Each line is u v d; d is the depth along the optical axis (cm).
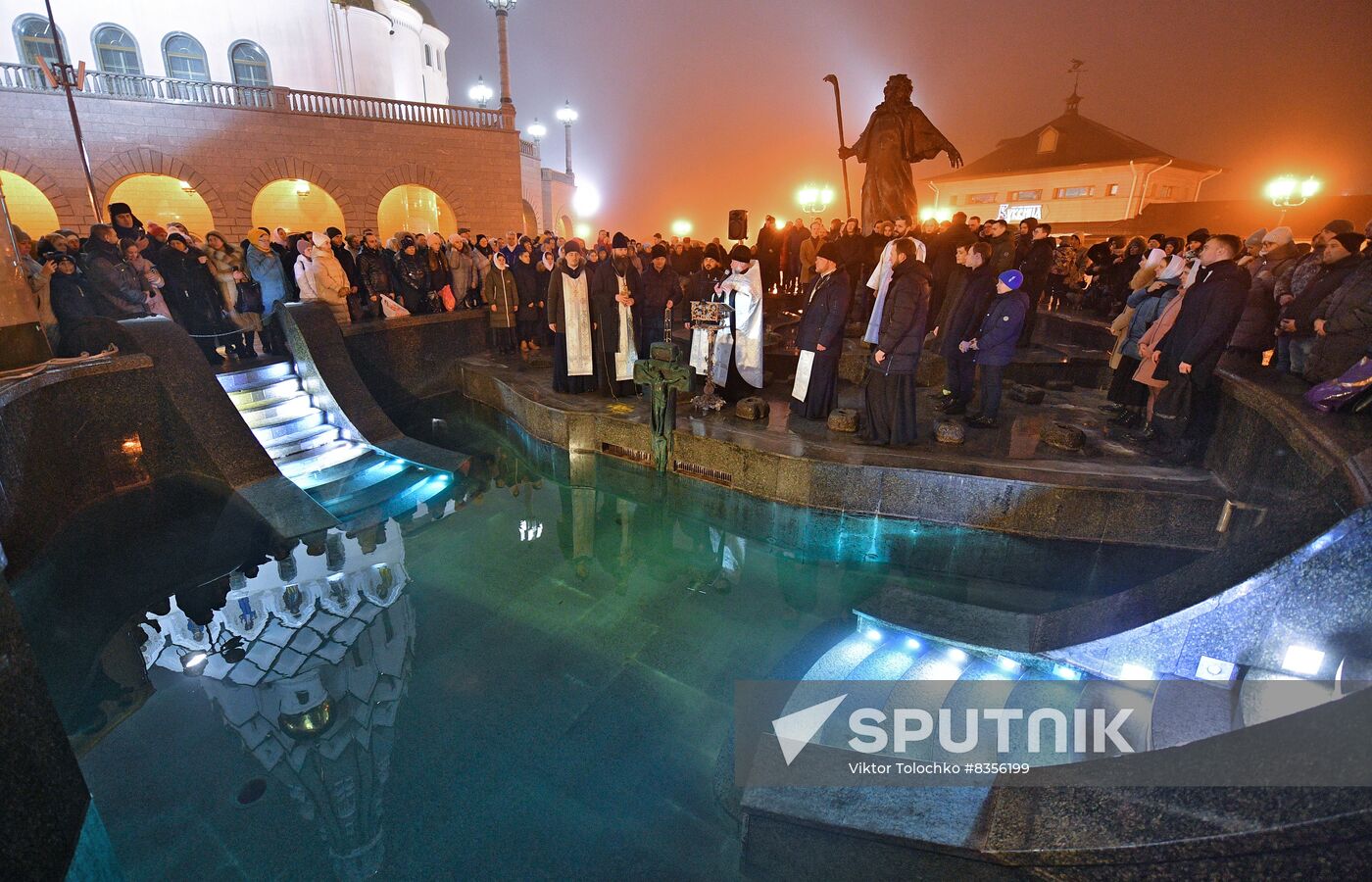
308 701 351
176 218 1991
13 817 210
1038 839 193
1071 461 534
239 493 611
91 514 558
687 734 322
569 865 255
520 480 685
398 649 396
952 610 404
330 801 285
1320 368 457
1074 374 834
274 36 2127
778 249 1295
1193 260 551
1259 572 284
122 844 264
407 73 2647
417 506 615
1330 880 147
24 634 229
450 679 367
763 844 249
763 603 443
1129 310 609
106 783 295
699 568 495
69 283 630
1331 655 276
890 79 1061
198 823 275
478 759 309
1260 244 646
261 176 1852
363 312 956
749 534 554
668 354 609
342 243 927
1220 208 2483
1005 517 503
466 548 532
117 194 1895
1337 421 372
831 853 233
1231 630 293
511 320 1018
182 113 1723
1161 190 3139
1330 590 269
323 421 779
